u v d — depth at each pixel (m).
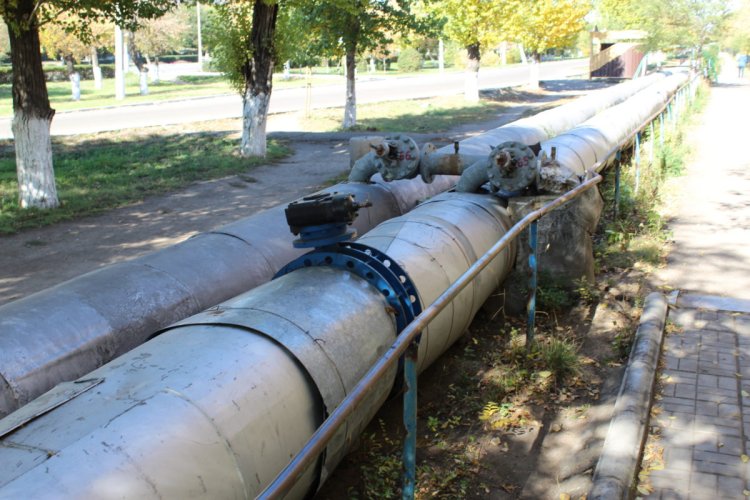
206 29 19.20
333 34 25.45
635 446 4.43
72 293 4.79
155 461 2.82
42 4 12.95
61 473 2.65
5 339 4.20
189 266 5.49
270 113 30.84
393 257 5.02
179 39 57.56
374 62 73.00
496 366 6.04
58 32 38.47
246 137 18.81
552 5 40.41
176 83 54.16
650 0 41.47
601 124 12.72
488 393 5.63
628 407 4.82
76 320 4.57
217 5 18.44
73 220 12.45
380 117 29.69
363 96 39.88
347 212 4.42
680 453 4.44
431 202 6.88
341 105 34.38
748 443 4.51
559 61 86.00
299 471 2.44
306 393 3.62
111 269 5.25
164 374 3.27
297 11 24.25
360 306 4.25
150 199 14.12
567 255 7.13
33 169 12.98
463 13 34.06
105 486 2.66
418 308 4.64
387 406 5.56
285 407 3.45
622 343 6.06
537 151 7.07
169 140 22.95
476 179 7.15
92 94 44.34
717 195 11.20
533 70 43.47
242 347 3.55
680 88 21.30
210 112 31.67
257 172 17.02
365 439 5.05
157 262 5.43
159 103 36.72
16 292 8.77
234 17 18.95
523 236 7.03
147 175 16.66
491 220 6.60
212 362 3.38
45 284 9.04
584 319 6.90
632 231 9.19
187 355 3.44
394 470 4.62
